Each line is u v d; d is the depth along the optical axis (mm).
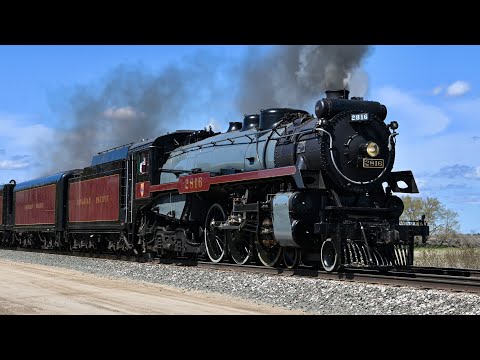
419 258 21078
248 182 14438
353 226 12430
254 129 15570
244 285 11906
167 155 19266
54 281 14164
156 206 18750
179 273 14492
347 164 12891
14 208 33406
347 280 11625
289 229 12758
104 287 12852
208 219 16594
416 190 13164
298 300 10203
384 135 13297
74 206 25094
